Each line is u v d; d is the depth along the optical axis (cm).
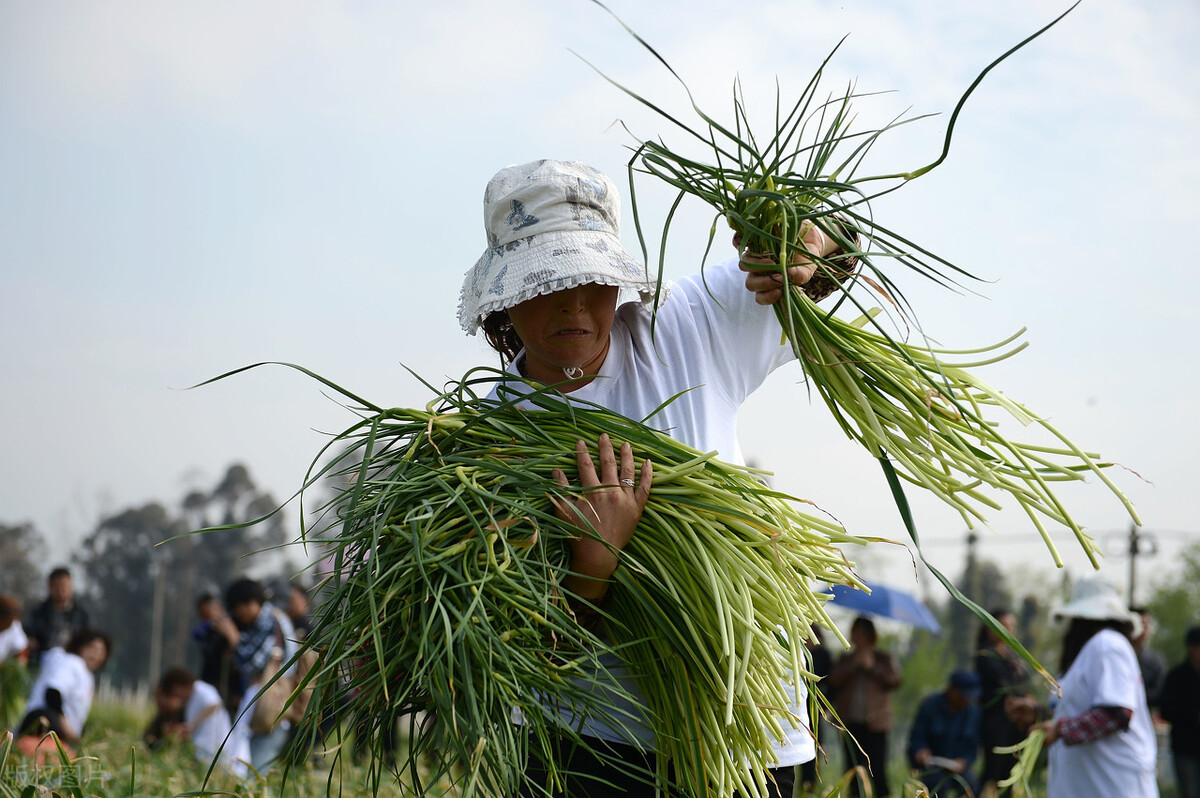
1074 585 598
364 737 206
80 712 611
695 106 201
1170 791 1066
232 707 714
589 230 222
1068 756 557
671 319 239
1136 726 550
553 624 197
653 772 215
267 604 729
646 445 217
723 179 206
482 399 221
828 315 223
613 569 207
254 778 342
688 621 204
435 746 202
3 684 633
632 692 218
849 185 200
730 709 193
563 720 200
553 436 219
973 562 3369
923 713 750
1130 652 550
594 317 223
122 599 6391
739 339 239
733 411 240
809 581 221
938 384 216
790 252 213
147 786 357
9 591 6247
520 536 204
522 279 215
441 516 204
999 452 216
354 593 200
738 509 210
